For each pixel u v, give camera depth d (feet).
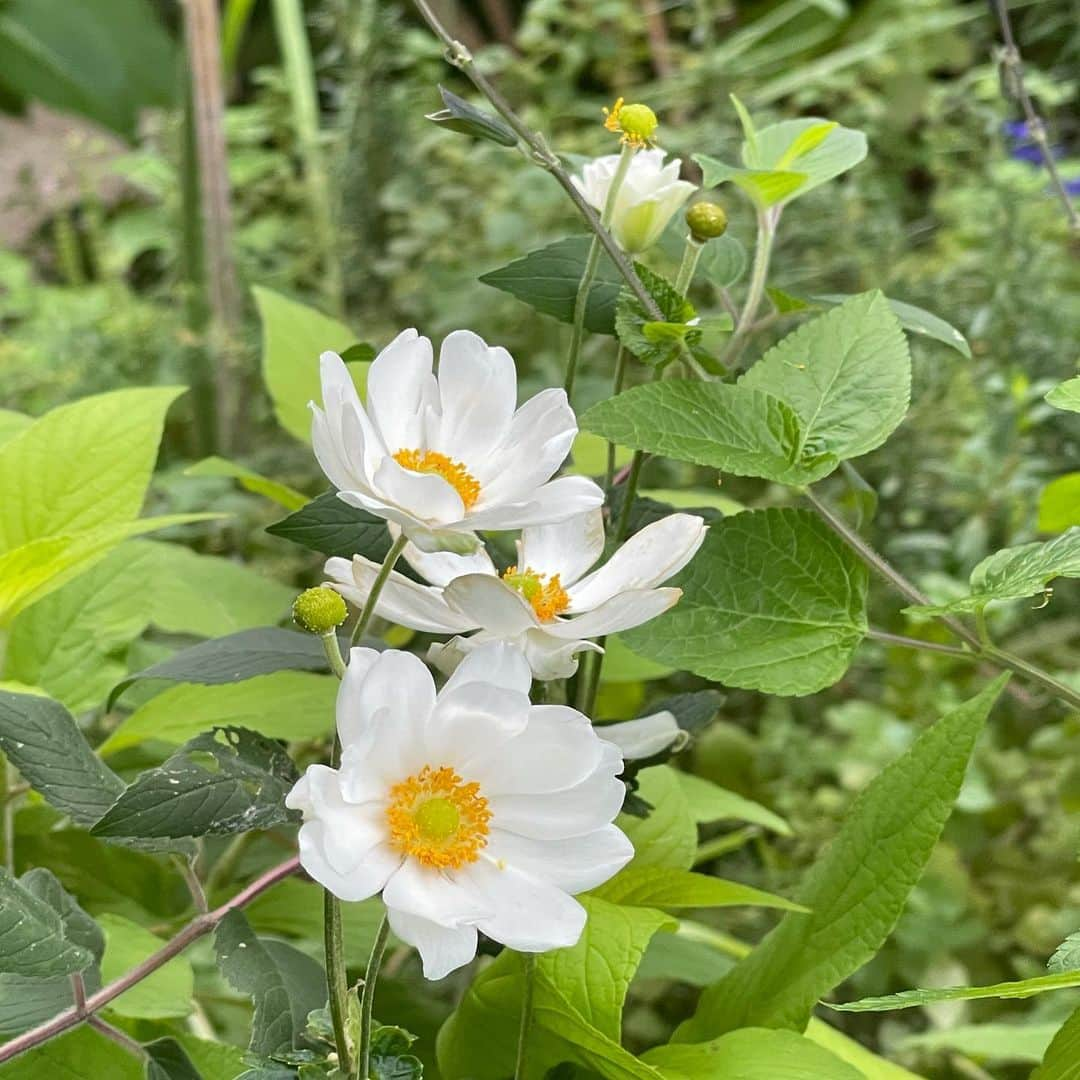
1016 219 3.76
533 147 1.64
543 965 1.59
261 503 3.24
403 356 1.37
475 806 1.26
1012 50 2.30
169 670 1.61
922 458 3.61
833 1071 1.56
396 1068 1.33
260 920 2.12
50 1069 1.65
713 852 2.59
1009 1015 3.05
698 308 3.65
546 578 1.51
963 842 3.28
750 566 1.66
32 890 1.61
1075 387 1.58
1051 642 3.38
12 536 1.97
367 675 1.22
